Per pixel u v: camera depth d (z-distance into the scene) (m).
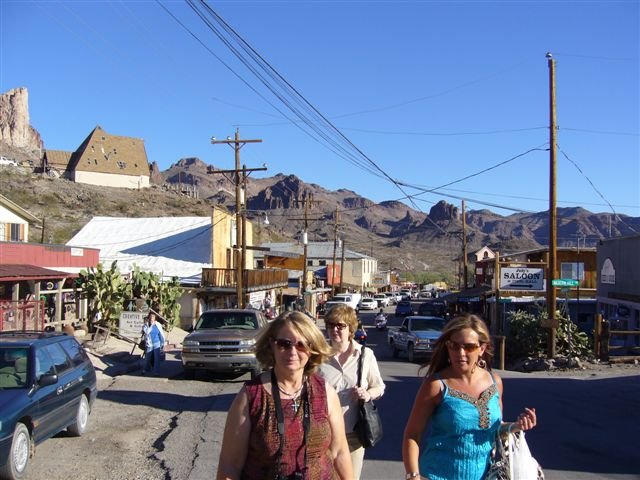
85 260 28.70
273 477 3.37
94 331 23.95
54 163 139.50
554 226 22.84
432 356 4.49
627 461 8.55
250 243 54.84
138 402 13.51
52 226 80.50
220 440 10.01
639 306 24.47
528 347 23.36
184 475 8.11
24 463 7.85
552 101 22.72
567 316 23.98
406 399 14.02
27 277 20.69
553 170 22.80
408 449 4.26
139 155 136.25
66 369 9.74
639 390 15.32
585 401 13.63
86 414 10.52
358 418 5.45
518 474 4.11
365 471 8.07
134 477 8.04
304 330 3.58
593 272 36.38
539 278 30.89
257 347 3.71
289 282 66.62
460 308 47.50
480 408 4.19
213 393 14.95
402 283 150.50
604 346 21.77
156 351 18.17
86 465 8.58
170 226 46.44
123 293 24.66
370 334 44.34
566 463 8.41
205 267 39.81
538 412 12.26
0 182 97.75
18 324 18.53
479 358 4.47
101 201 104.75
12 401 7.83
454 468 4.16
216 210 42.19
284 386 3.58
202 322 18.17
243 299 38.50
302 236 50.25
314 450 3.46
